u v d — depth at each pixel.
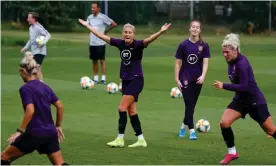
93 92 51.50
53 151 22.31
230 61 26.52
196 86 32.81
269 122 26.80
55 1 141.38
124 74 30.42
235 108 27.00
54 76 64.12
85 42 116.00
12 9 144.38
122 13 148.00
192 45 32.69
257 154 29.02
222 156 28.61
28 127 22.00
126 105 30.30
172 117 39.81
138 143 30.75
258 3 147.88
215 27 145.88
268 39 125.88
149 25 145.25
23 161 27.61
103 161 27.52
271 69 71.25
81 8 146.00
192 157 28.41
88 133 34.19
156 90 53.50
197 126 34.78
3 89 52.56
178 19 149.50
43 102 22.12
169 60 82.69
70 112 41.50
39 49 53.12
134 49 29.98
